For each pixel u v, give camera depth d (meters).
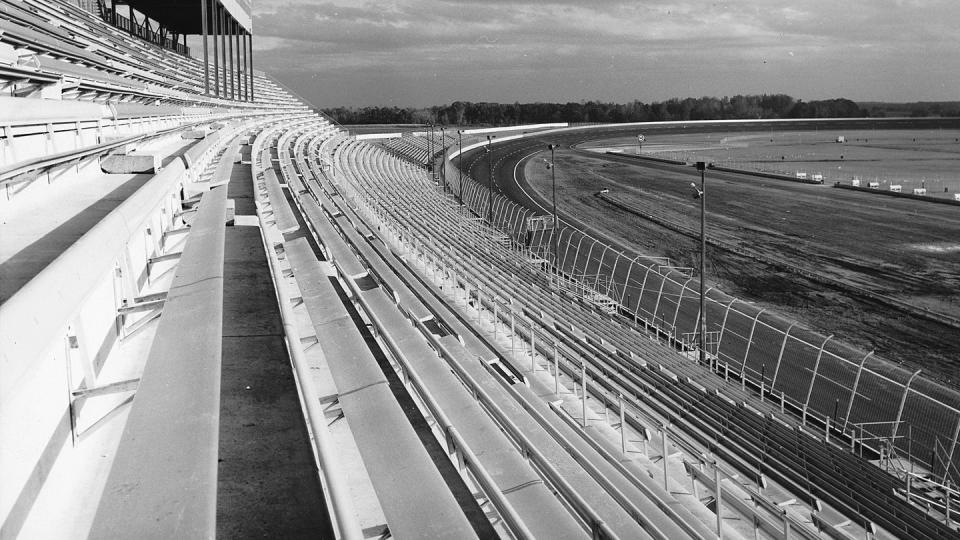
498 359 15.27
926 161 113.94
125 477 3.13
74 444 4.77
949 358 25.64
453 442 6.77
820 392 22.05
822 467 15.55
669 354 23.44
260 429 4.41
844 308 32.41
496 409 9.32
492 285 25.91
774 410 19.53
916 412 20.36
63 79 12.40
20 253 6.16
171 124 25.31
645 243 47.66
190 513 2.85
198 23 65.69
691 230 52.22
